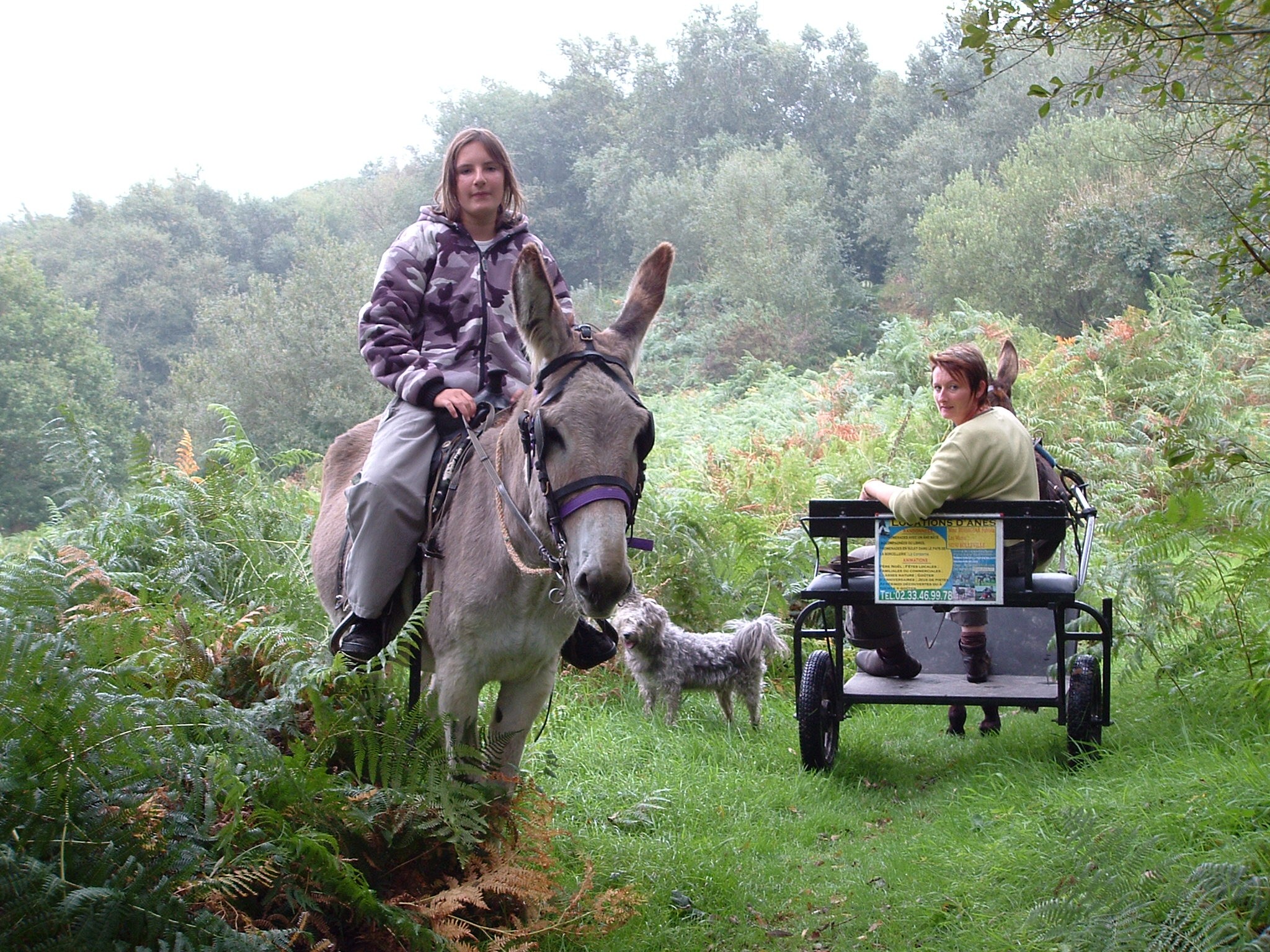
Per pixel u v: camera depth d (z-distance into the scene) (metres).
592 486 3.31
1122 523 6.12
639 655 7.00
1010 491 5.59
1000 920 3.89
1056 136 38.62
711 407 24.14
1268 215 5.12
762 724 7.25
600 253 82.00
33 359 44.59
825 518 5.71
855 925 4.20
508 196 4.65
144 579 6.04
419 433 4.18
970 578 5.52
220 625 4.75
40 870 2.66
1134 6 4.40
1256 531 5.63
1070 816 4.01
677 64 86.75
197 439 43.12
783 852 5.00
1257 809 4.03
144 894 2.80
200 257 87.31
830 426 15.16
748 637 7.02
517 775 4.09
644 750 6.51
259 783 3.54
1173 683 6.05
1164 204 30.50
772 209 58.25
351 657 4.07
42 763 2.95
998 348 16.61
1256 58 5.13
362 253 47.53
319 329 43.75
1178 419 12.03
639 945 3.99
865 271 66.06
